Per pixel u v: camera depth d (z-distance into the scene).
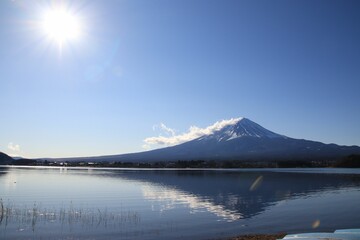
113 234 25.91
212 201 44.72
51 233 26.25
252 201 44.66
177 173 127.44
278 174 117.81
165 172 137.00
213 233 26.19
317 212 35.66
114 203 42.44
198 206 40.12
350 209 37.66
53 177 94.38
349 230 18.77
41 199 46.16
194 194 52.84
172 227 28.22
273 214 34.44
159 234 25.84
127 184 71.94
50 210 36.47
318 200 45.53
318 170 155.50
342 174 115.94
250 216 33.38
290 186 67.75
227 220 31.33
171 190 59.31
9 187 63.16
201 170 160.50
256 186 67.62
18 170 145.62
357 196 49.94
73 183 73.56
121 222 30.28
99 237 24.95
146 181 81.44
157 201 44.50
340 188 62.78
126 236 25.39
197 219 31.78
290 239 16.64
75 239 24.53
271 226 28.56
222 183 75.75
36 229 27.44
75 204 41.56
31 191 56.28
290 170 156.25
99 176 102.19
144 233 26.25
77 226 28.53
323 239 16.45
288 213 35.12
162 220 31.17
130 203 42.53
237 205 41.06
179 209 37.75
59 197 48.34
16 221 30.23
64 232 26.58
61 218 31.86
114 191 56.97
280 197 49.06
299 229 27.48
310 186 67.50
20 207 38.59
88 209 37.53
